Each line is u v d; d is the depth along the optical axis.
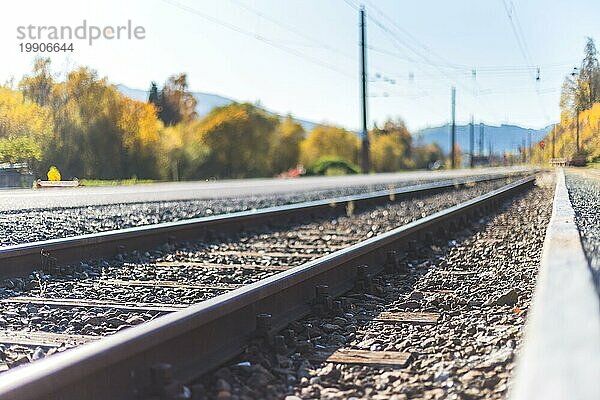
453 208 12.51
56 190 26.41
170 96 54.09
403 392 3.54
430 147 121.50
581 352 2.12
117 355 3.25
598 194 16.06
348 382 3.75
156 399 3.19
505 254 9.02
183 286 6.91
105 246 8.75
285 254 9.36
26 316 5.55
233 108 64.19
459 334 4.82
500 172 58.12
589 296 2.86
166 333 3.61
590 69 20.30
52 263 7.58
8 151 25.86
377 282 6.86
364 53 58.56
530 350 2.22
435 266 8.18
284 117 74.62
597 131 20.95
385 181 40.34
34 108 26.75
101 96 30.08
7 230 11.01
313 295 5.80
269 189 28.45
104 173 32.12
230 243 10.66
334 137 86.31
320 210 15.71
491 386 3.56
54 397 2.98
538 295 3.06
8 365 4.10
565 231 6.02
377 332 4.94
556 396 1.84
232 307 4.30
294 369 4.02
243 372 3.86
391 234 8.41
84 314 5.52
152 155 40.09
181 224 10.33
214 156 58.12
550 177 28.80
